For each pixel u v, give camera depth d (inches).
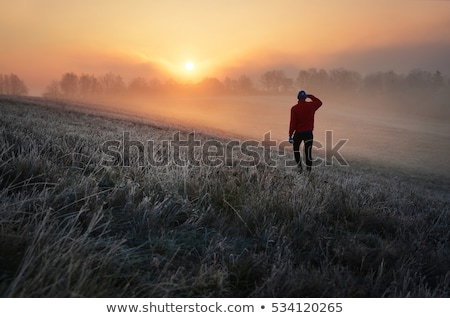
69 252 98.7
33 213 122.7
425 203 269.6
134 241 126.7
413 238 162.2
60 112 842.2
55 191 148.1
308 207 173.6
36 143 228.2
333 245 142.3
